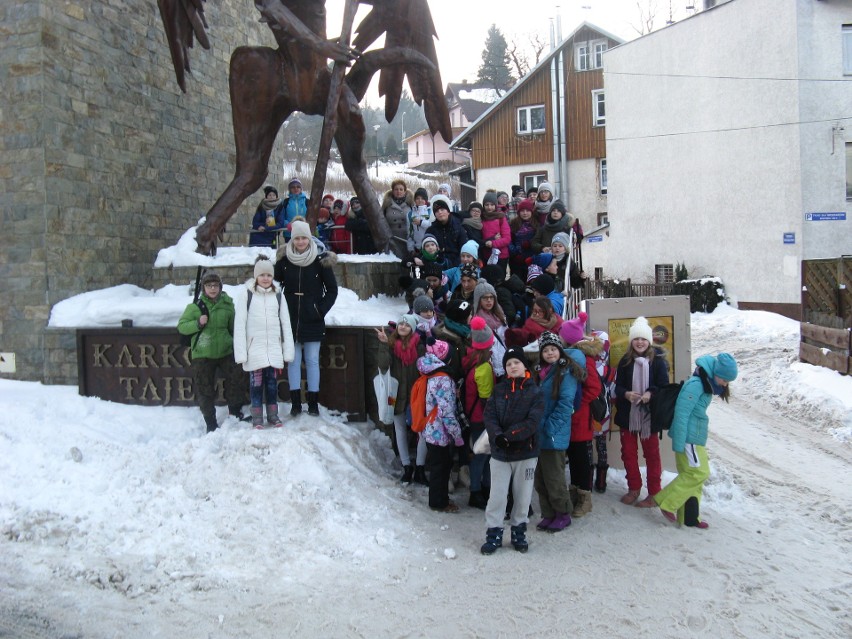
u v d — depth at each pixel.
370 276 9.62
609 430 7.77
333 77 9.68
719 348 17.41
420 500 6.84
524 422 5.63
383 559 5.50
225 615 4.64
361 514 6.15
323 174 9.75
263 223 11.84
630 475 6.97
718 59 24.12
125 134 11.19
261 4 9.70
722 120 24.20
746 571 5.55
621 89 28.05
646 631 4.59
